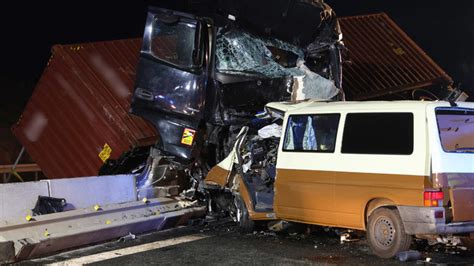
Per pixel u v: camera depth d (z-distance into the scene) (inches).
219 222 394.6
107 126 444.8
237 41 384.8
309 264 263.1
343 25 611.5
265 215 335.6
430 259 268.1
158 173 382.0
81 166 454.9
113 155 438.3
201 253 292.7
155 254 292.5
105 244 322.0
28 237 277.7
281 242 319.3
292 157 315.9
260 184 348.5
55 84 466.0
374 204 279.3
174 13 375.6
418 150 264.7
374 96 567.2
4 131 832.9
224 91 371.9
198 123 369.7
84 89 454.3
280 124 358.0
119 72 469.1
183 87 373.1
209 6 375.6
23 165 536.1
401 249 268.1
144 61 382.6
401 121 274.4
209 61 372.2
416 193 261.3
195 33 370.3
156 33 379.9
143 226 340.5
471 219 267.0
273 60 399.2
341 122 297.1
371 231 279.1
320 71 427.8
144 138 437.7
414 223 260.8
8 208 290.8
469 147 275.3
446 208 261.0
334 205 293.4
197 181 399.2
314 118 311.7
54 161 468.1
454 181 263.3
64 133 462.0
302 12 399.2
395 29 624.4
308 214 306.8
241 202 354.3
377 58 593.6
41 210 299.1
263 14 386.6
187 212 373.4
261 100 382.9
